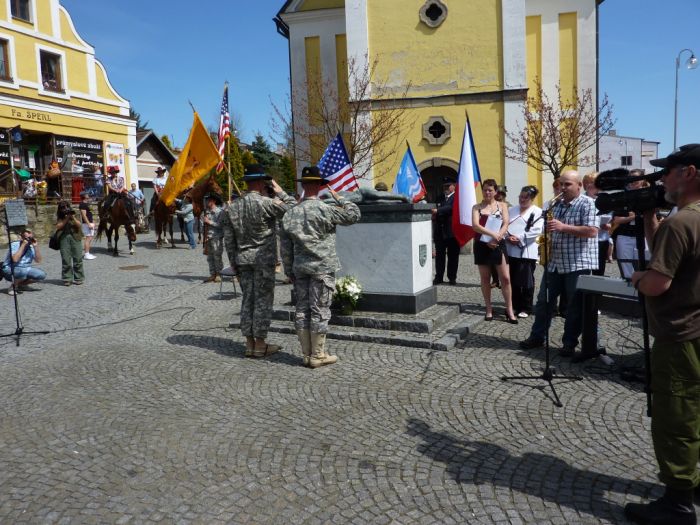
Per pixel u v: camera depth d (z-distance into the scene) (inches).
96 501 127.4
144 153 1264.8
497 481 132.1
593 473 135.0
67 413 178.9
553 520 116.0
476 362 219.6
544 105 628.4
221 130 341.7
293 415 172.9
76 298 386.0
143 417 173.8
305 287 217.6
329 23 718.5
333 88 721.6
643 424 161.3
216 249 440.1
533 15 676.1
